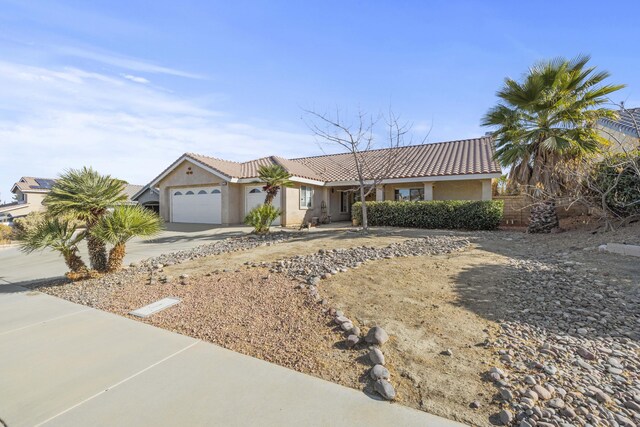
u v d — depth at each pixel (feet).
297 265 22.62
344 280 18.61
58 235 23.20
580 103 35.35
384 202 53.98
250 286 18.76
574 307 14.23
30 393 9.47
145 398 9.09
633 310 13.73
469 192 57.57
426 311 14.07
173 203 69.26
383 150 77.25
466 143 69.05
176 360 11.22
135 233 24.54
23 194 114.52
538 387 8.68
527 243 30.76
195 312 15.66
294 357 11.11
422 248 28.17
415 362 10.30
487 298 15.47
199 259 28.43
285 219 58.80
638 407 7.93
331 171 71.61
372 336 11.51
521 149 37.81
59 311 16.93
